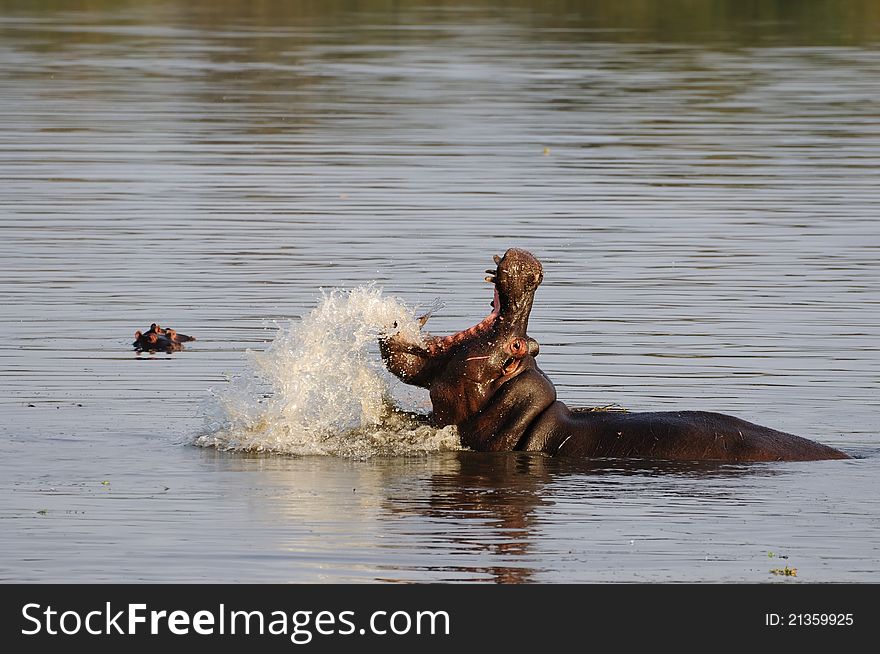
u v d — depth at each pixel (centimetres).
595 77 14050
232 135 11181
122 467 4475
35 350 5906
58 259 7506
